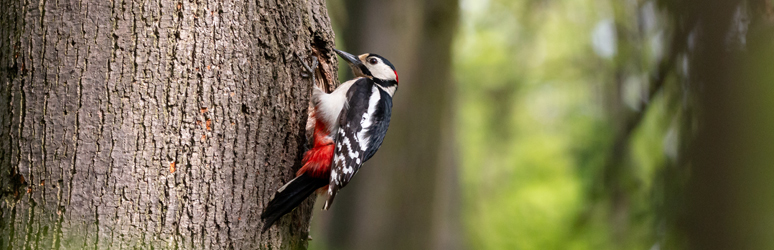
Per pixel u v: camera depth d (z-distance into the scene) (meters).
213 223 7.61
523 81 35.41
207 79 7.55
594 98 22.69
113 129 7.16
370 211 21.02
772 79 4.29
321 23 9.43
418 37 20.34
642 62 7.08
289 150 8.58
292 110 8.59
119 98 7.18
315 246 21.48
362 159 9.98
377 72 11.80
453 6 20.61
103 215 7.11
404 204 20.97
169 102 7.34
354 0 20.12
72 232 7.06
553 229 30.34
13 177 7.20
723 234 4.32
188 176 7.44
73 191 7.10
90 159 7.12
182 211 7.41
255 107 7.96
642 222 6.75
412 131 20.75
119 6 7.21
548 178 35.69
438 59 20.66
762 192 4.19
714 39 4.68
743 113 4.34
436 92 20.73
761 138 4.23
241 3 7.84
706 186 4.50
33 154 7.14
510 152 38.22
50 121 7.12
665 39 5.75
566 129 33.34
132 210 7.19
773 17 4.58
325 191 9.76
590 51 26.11
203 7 7.55
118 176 7.15
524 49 32.59
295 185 8.55
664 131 5.86
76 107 7.12
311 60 9.11
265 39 8.08
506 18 31.50
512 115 37.31
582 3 27.30
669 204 5.26
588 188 8.89
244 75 7.84
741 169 4.28
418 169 20.97
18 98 7.19
